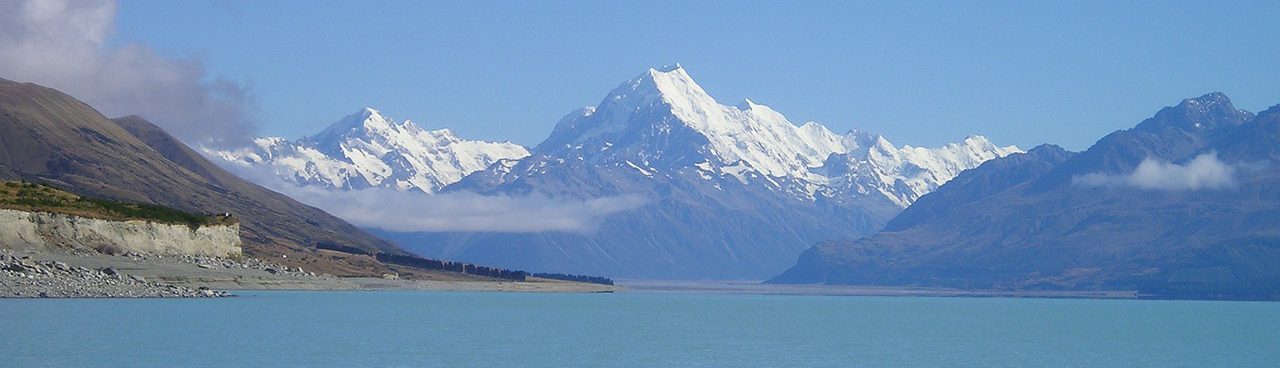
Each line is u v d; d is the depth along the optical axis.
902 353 154.00
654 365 132.62
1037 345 172.38
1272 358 157.00
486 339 158.88
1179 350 167.75
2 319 157.38
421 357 133.25
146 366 116.88
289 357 128.00
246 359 124.62
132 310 180.50
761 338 175.50
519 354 140.38
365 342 146.62
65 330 145.38
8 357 119.81
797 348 157.75
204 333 148.50
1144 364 147.38
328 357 129.38
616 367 129.88
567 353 143.50
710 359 140.38
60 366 115.00
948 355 152.88
